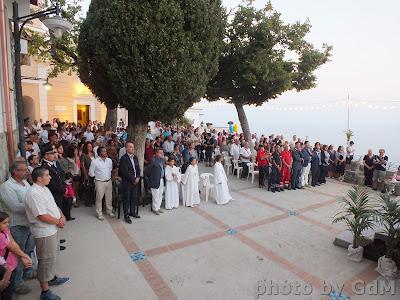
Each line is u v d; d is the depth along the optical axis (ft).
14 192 12.97
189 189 26.61
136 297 13.38
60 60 43.65
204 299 13.44
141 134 27.20
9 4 25.03
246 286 14.60
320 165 38.24
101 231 20.43
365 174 38.22
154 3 21.25
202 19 23.07
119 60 21.89
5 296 11.46
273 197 30.99
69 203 21.58
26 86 60.64
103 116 77.66
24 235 13.17
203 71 24.54
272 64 36.91
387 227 17.40
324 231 22.07
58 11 19.86
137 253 17.52
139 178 23.38
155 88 22.27
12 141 21.08
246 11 36.27
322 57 43.47
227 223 22.97
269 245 19.35
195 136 51.47
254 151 47.16
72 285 14.05
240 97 42.19
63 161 23.44
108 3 21.58
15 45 20.12
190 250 18.17
